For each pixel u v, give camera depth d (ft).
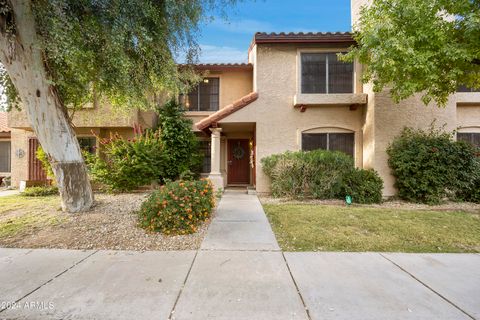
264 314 8.17
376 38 20.06
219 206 25.18
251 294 9.32
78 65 18.72
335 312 8.26
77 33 16.67
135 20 16.88
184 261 12.25
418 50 19.43
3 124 44.37
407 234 16.16
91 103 34.32
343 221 18.97
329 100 30.96
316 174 28.17
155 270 11.25
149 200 18.03
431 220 19.22
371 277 10.63
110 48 16.90
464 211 22.70
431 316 8.09
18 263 11.92
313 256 12.92
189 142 37.96
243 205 25.68
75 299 9.00
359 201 26.68
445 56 18.89
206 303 8.77
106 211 21.43
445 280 10.39
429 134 28.17
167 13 18.53
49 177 34.83
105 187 33.35
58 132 20.30
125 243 14.67
